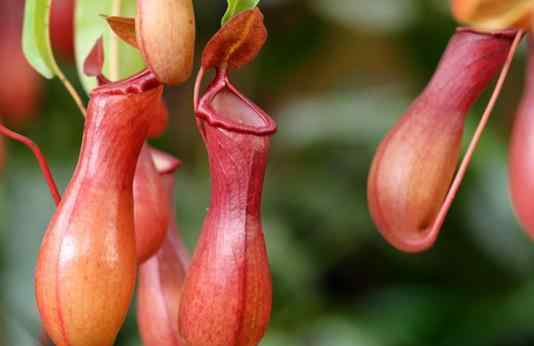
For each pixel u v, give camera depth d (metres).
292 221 1.65
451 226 1.67
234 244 0.81
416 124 0.88
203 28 1.64
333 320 1.52
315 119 1.63
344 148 1.66
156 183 0.86
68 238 0.80
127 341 1.49
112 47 0.89
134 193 0.85
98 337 0.81
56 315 0.80
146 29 0.79
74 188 0.82
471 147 0.86
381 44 1.67
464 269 1.69
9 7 1.38
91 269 0.80
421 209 0.88
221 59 0.82
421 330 1.56
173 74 0.79
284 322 1.52
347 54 1.69
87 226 0.81
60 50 1.28
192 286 0.81
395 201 0.88
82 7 0.90
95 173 0.81
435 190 0.88
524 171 0.89
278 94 1.70
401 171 0.88
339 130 1.62
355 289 1.73
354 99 1.65
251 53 0.82
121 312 0.81
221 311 0.81
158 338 0.90
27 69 1.40
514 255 1.61
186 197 1.58
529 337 1.54
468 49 0.88
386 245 1.71
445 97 0.88
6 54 1.39
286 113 1.66
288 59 1.69
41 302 0.81
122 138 0.82
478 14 0.88
